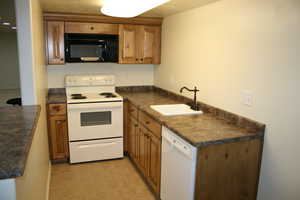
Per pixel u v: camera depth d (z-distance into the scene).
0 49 9.05
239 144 1.89
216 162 1.85
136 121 3.13
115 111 3.40
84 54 3.53
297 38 1.63
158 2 2.09
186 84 3.12
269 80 1.87
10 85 9.41
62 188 2.78
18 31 1.97
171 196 2.18
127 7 2.27
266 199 1.97
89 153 3.40
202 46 2.73
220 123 2.24
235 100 2.25
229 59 2.30
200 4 2.61
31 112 1.87
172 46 3.47
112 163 3.43
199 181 1.83
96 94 3.74
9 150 1.14
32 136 1.35
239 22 2.15
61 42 3.40
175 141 2.04
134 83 4.19
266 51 1.88
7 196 0.97
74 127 3.27
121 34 3.63
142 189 2.79
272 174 1.90
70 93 3.74
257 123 1.98
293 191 1.73
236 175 1.94
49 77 3.74
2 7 3.77
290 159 1.74
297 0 1.62
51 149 3.29
